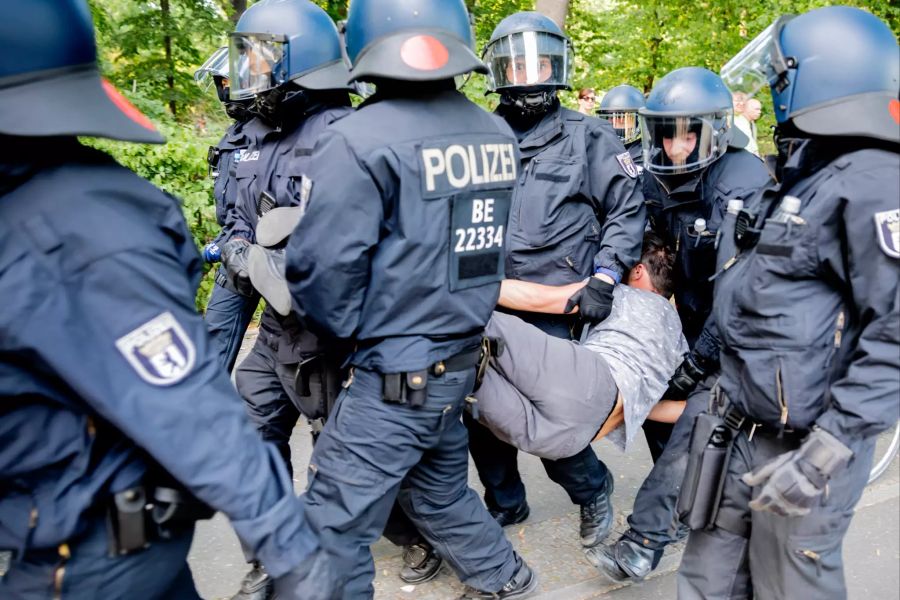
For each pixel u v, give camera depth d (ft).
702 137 8.38
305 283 6.14
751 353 5.80
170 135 19.08
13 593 4.36
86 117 3.87
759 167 8.73
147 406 3.87
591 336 8.77
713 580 6.48
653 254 9.24
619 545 8.51
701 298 9.40
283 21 8.04
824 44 5.48
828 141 5.61
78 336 3.76
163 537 4.42
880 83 5.40
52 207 3.76
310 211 5.93
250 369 8.80
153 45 30.09
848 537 10.01
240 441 4.12
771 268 5.56
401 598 8.60
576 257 9.29
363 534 6.59
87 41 4.04
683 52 29.22
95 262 3.76
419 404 6.25
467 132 6.33
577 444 7.84
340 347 6.91
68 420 3.99
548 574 9.09
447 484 7.43
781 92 5.79
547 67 8.82
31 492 4.11
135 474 4.22
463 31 6.26
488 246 6.51
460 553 7.68
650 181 9.92
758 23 24.06
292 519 4.27
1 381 3.82
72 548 4.21
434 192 6.01
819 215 5.34
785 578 5.96
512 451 9.66
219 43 30.30
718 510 6.32
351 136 5.86
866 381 5.15
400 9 5.99
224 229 10.05
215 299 10.23
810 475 5.25
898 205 5.09
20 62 3.75
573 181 9.07
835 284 5.52
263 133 8.79
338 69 8.38
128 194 4.00
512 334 7.79
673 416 9.10
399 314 6.15
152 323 3.88
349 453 6.47
